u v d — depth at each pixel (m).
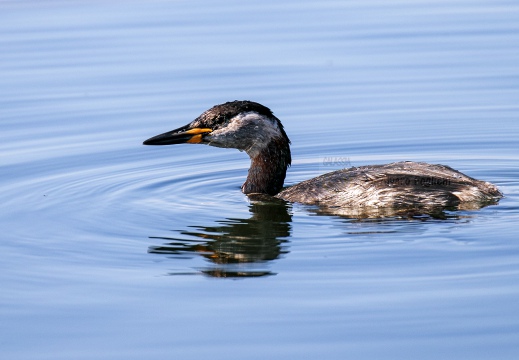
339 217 14.09
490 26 24.94
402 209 14.05
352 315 10.95
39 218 14.68
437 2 27.45
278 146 16.16
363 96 21.19
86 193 16.05
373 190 14.38
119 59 23.23
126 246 13.36
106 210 15.02
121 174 17.34
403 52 23.38
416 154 18.30
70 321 11.11
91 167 17.70
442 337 10.40
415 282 11.68
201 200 15.63
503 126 19.38
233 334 10.64
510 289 11.38
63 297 11.73
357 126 19.78
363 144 18.91
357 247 12.82
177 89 21.44
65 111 20.45
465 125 19.55
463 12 26.30
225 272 12.27
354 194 14.55
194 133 16.30
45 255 13.09
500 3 27.06
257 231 13.77
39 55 23.53
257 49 23.64
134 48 23.86
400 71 22.34
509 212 13.79
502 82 21.58
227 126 16.16
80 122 19.95
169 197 15.81
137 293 11.78
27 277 12.36
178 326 10.88
